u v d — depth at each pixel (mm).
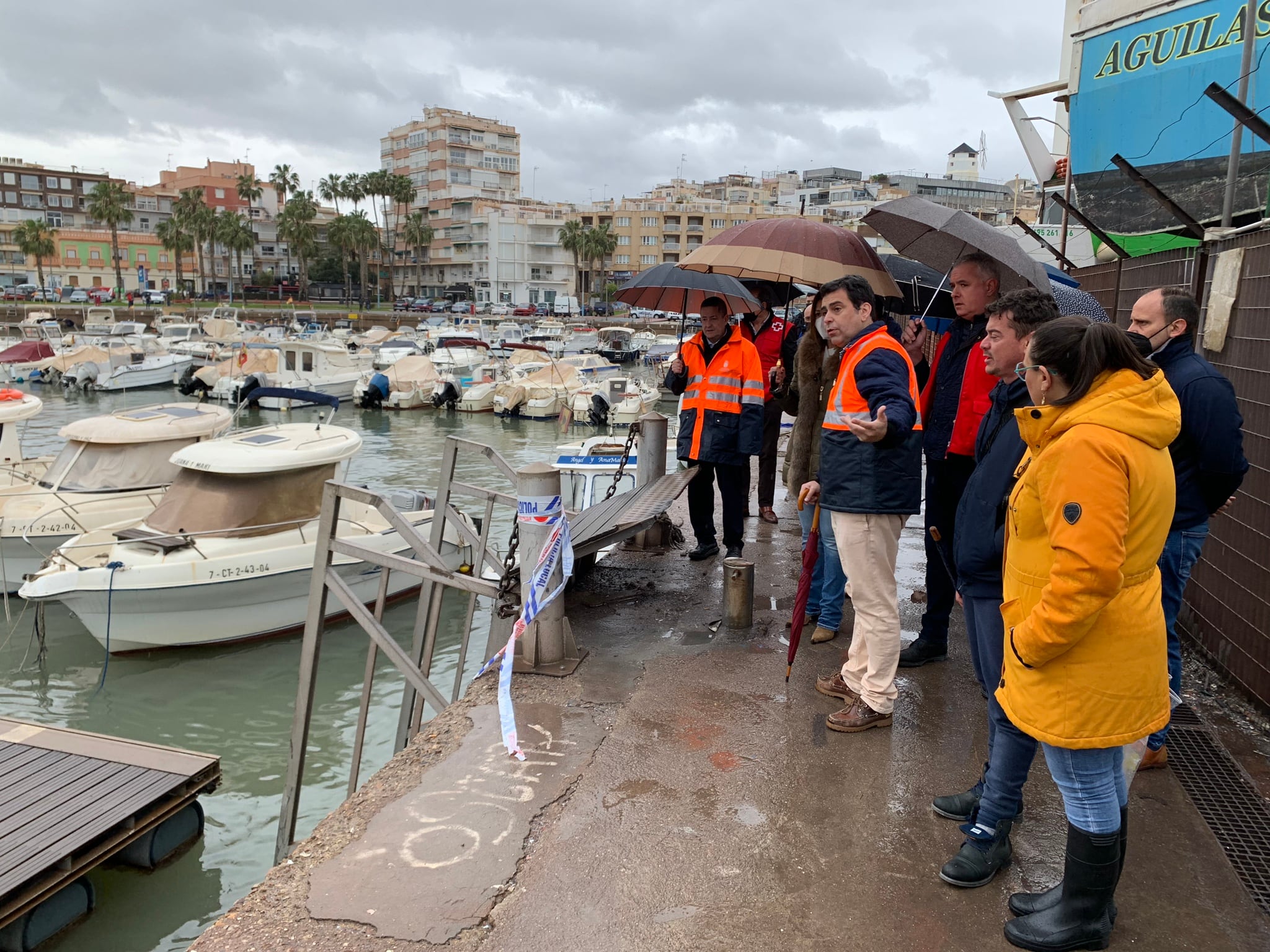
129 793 5414
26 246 85188
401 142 126438
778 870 2949
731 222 113000
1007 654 2561
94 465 12195
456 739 3859
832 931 2656
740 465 6336
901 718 4066
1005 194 108625
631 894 2818
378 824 3215
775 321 7570
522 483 4363
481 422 33125
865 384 3568
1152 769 3703
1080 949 2553
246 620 10078
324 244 108562
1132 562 2328
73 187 116312
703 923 2689
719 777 3525
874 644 3863
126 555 9773
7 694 9055
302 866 2992
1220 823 3312
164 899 5570
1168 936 2658
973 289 3994
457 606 11430
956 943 2605
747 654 4855
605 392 32344
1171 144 6461
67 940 5105
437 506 6418
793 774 3559
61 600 9289
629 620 5414
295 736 4855
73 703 8852
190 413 13094
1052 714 2404
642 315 90812
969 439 4121
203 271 101250
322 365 35938
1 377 38281
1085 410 2305
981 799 2975
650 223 111625
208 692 9102
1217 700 4449
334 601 10531
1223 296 4801
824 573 5148
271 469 10156
